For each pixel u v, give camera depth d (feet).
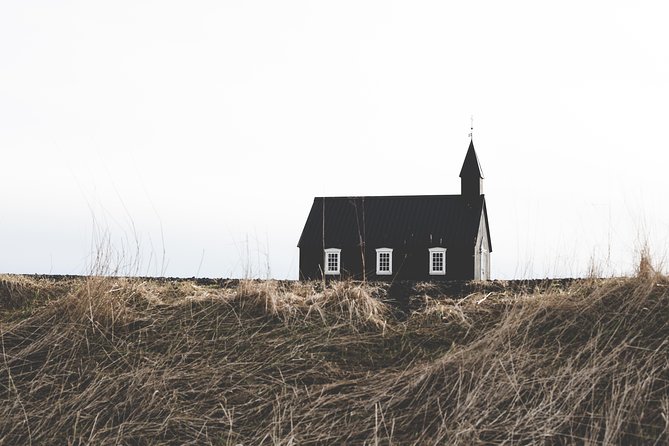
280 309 28.27
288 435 21.08
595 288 26.81
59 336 26.14
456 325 26.50
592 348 23.40
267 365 24.73
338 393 22.98
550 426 20.27
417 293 30.45
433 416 21.56
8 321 27.78
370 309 28.02
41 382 24.09
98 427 22.15
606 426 19.60
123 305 28.09
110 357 25.31
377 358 24.88
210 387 23.65
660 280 26.30
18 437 21.79
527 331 24.62
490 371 22.59
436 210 127.34
